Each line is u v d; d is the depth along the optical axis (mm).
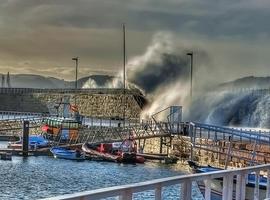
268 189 14047
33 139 77875
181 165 63344
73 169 58500
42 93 158250
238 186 12008
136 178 52125
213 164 54844
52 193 42906
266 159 44969
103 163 65062
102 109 143625
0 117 118375
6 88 165250
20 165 61031
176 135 70562
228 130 55438
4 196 40812
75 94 149875
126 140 72188
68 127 81625
